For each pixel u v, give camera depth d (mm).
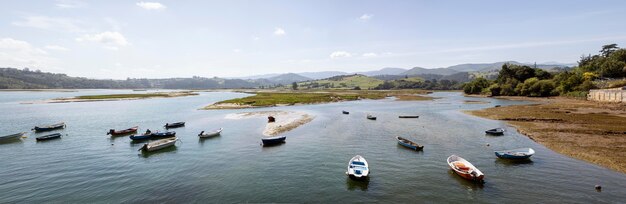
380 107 103938
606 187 25906
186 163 34406
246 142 44844
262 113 82875
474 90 187750
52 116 79438
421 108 98438
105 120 71125
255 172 31031
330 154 37562
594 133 46844
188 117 76188
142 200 24438
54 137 48719
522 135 48062
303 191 25984
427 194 25031
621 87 102188
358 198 24469
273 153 38344
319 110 93125
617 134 45906
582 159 33500
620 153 35094
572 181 27344
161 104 121125
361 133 51438
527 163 32781
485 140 44781
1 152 39969
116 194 25656
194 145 43312
